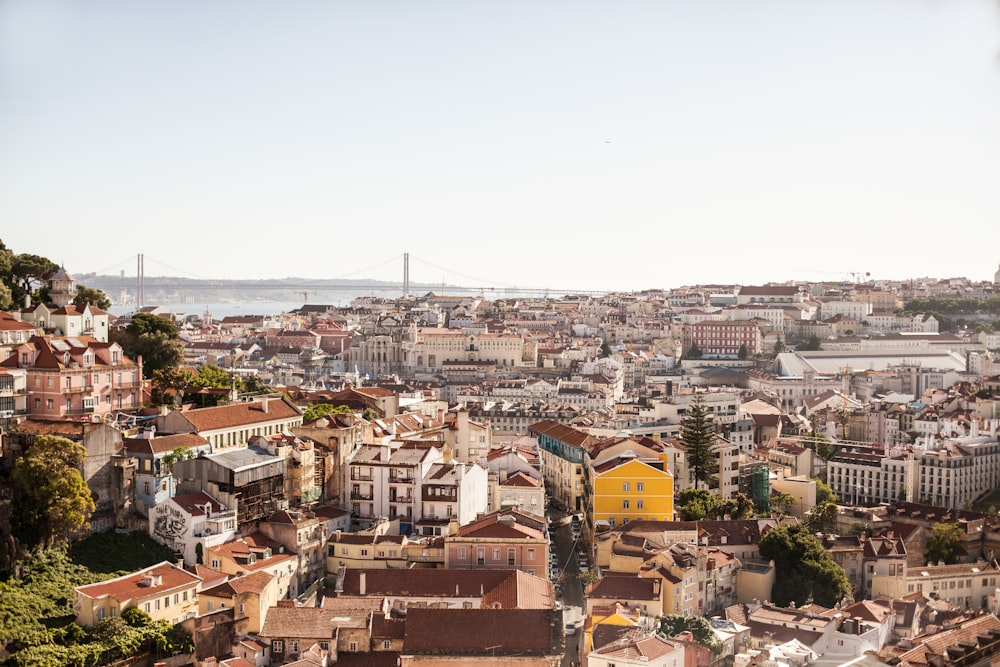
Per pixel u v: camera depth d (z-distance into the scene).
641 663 195.75
